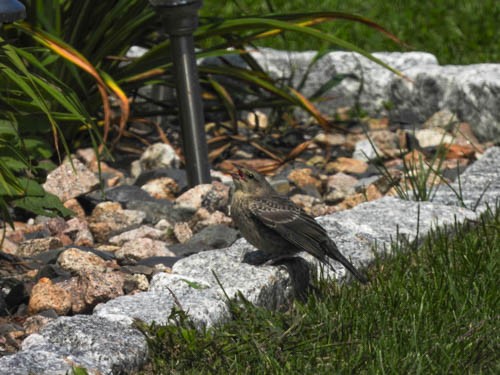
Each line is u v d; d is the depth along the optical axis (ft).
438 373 24.57
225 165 45.80
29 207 35.06
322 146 48.24
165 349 25.85
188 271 30.63
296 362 25.17
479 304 28.27
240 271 30.42
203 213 37.42
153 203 38.47
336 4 64.69
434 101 50.08
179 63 39.81
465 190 39.34
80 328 26.09
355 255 32.71
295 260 31.83
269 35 44.50
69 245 34.88
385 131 48.21
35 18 40.78
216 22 42.14
